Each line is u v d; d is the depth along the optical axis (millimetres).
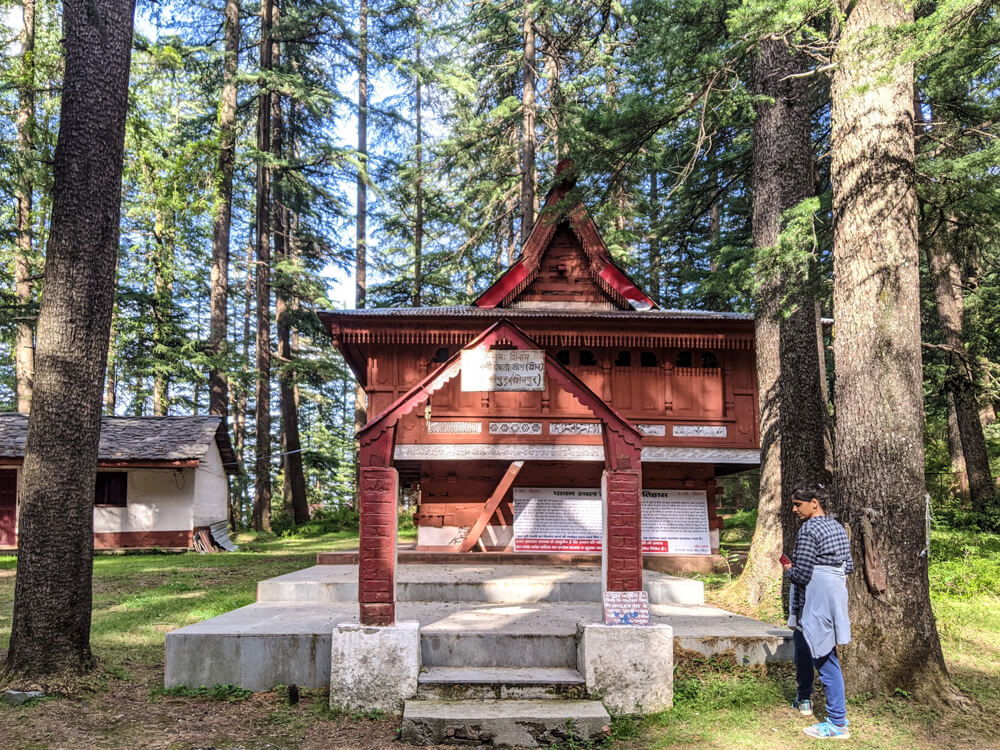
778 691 6504
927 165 8094
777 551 9523
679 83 8750
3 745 5332
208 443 20875
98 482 20328
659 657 6246
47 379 6812
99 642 8266
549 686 6195
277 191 29516
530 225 20953
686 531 12539
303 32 28547
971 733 5504
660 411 12406
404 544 15352
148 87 17578
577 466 12742
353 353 13570
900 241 6590
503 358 6781
